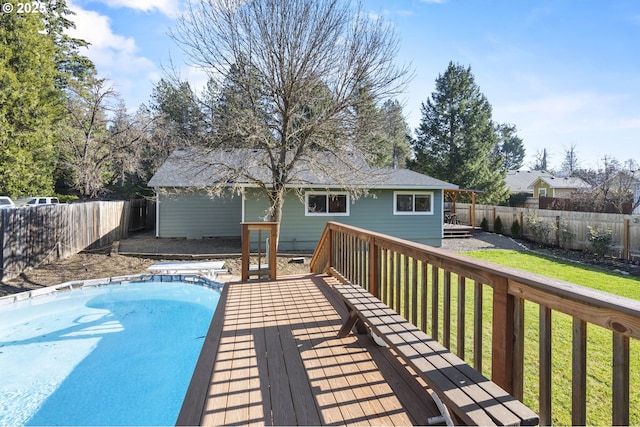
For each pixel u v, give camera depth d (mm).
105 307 6488
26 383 3824
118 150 18359
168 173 13445
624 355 1327
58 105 16203
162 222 13406
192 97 8945
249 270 5602
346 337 3244
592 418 2549
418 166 24828
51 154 16734
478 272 2168
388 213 12883
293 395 2273
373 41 8867
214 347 3043
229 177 9109
